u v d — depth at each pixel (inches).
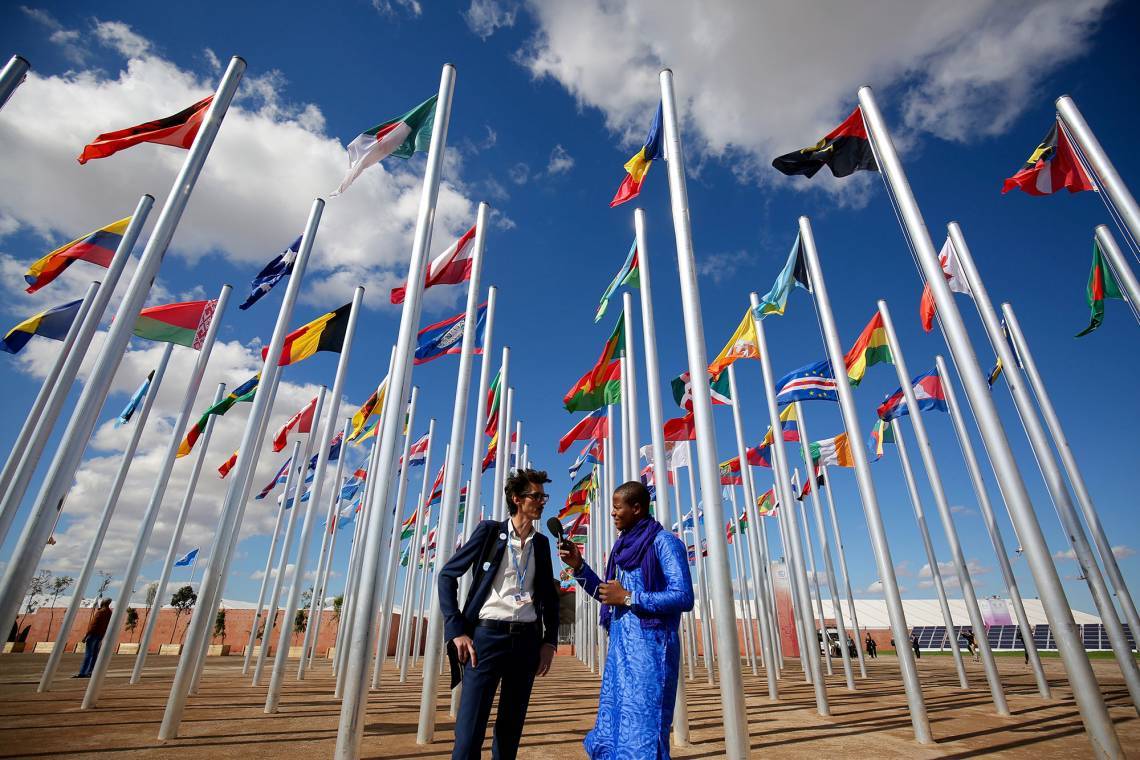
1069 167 314.2
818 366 441.1
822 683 347.6
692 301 223.0
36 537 184.1
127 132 284.2
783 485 388.5
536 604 155.7
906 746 256.2
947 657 1499.8
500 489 513.0
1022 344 440.1
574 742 258.5
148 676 557.9
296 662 1085.1
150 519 374.3
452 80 290.5
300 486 546.9
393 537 570.9
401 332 231.8
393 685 535.8
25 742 231.0
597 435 627.5
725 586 181.0
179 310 436.1
